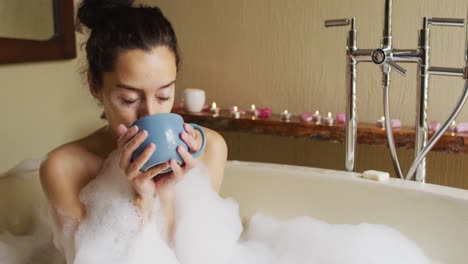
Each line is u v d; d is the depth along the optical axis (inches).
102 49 33.7
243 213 56.2
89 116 77.5
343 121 66.6
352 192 50.8
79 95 74.6
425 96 48.7
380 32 66.3
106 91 34.2
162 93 33.6
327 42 70.1
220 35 77.9
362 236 47.4
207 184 46.3
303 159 74.6
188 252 43.0
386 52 47.7
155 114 30.4
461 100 47.0
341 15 68.5
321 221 51.6
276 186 54.7
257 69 76.0
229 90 78.9
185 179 44.8
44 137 68.1
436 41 63.6
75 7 70.9
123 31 33.2
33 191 51.9
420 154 49.6
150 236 39.6
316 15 70.2
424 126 49.4
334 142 70.1
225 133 79.8
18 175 51.1
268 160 77.2
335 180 51.6
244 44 76.3
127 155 29.9
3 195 49.3
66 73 71.5
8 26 58.5
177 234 42.6
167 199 41.3
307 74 72.4
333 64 70.3
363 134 63.8
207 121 72.1
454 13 62.1
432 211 46.5
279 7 72.6
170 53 34.0
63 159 40.1
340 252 46.4
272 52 74.4
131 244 38.7
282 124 67.4
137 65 32.2
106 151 42.8
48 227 51.3
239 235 50.8
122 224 39.0
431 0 63.0
